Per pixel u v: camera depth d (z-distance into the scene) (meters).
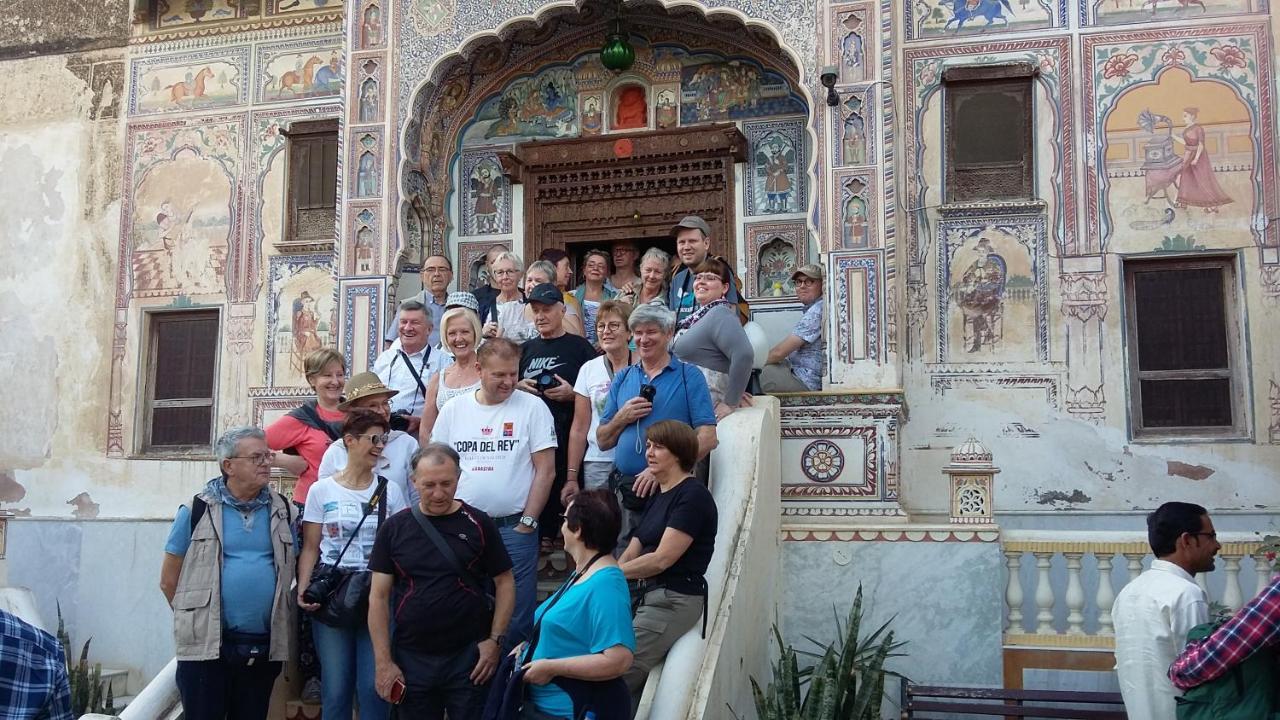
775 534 7.93
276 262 11.94
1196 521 5.85
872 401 9.12
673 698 5.60
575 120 11.37
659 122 11.20
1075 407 9.91
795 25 9.99
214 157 12.28
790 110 10.85
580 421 6.87
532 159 11.28
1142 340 9.98
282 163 12.05
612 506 5.19
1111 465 9.78
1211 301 9.91
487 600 5.67
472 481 6.36
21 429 12.34
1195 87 10.08
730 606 6.41
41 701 3.77
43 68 12.81
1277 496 9.45
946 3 10.62
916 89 10.57
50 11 12.83
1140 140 10.12
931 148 10.48
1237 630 4.84
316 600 5.95
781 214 10.73
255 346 11.88
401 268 10.69
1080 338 9.99
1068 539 7.90
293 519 6.43
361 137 10.82
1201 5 10.15
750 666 6.85
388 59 10.88
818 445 9.19
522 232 11.31
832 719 6.76
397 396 7.59
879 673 7.02
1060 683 7.66
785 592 8.21
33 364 12.42
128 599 11.37
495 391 6.45
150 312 12.25
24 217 12.69
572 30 11.19
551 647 5.02
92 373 12.27
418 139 10.95
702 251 8.06
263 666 6.17
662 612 5.75
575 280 11.48
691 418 6.39
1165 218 9.98
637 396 6.41
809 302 9.72
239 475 6.14
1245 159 9.91
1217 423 9.75
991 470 7.97
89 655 11.34
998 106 10.46
